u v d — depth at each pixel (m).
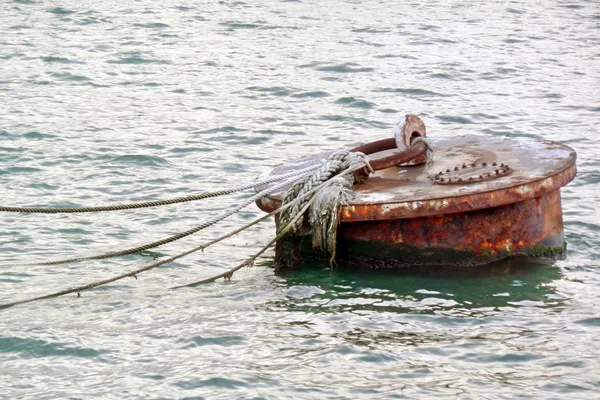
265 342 14.80
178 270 18.28
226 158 26.52
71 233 20.27
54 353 14.52
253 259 17.69
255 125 30.05
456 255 17.70
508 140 20.30
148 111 31.58
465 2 54.97
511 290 16.83
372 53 41.03
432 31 46.19
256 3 53.41
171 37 43.84
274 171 19.72
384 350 14.41
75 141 27.75
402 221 17.59
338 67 38.28
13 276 17.78
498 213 17.62
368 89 34.84
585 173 24.45
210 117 30.95
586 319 15.51
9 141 27.50
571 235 19.83
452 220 17.55
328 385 13.33
